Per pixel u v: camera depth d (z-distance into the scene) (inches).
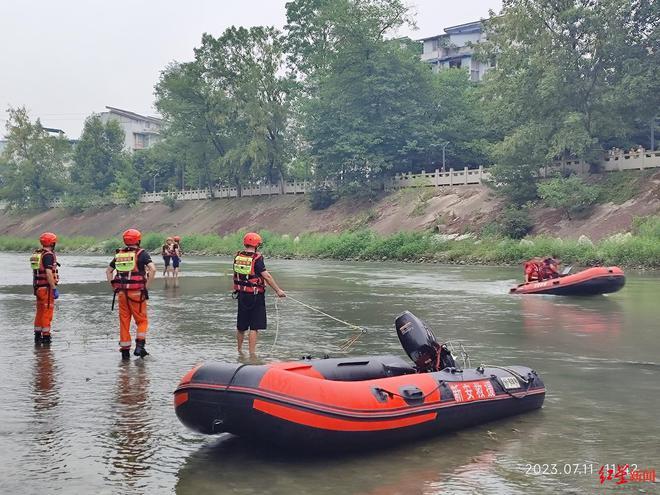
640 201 1631.4
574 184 1707.7
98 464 222.5
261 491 199.5
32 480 207.5
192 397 232.4
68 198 3801.7
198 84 2999.5
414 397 247.9
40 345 461.4
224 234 2810.0
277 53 2851.9
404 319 316.2
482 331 525.0
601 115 1771.7
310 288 949.2
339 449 231.1
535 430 263.9
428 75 2476.6
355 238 2014.0
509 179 1861.5
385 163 2394.2
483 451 238.5
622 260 1339.8
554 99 1797.5
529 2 1812.3
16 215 4160.9
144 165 4010.8
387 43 2470.5
